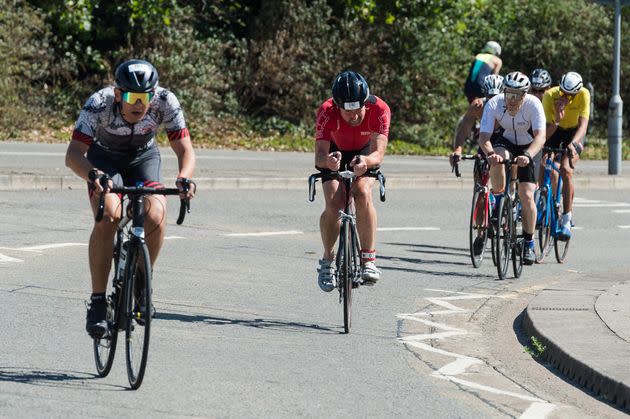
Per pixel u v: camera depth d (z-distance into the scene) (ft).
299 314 65.57
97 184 46.19
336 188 62.90
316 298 70.74
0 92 184.03
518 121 83.46
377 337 60.18
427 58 219.00
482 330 63.67
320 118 62.80
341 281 62.08
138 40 204.54
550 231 92.48
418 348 57.88
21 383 47.16
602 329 58.70
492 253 84.38
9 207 105.81
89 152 51.60
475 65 120.06
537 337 58.54
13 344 54.39
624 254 97.25
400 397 47.70
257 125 211.82
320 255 88.22
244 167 153.07
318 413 44.60
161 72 201.46
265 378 50.08
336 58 217.15
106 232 49.39
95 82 201.87
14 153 153.69
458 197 135.44
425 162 182.60
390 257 89.92
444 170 163.63
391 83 218.18
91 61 204.23
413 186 145.69
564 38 265.95
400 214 118.21
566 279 80.89
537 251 92.84
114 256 50.31
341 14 225.15
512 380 51.75
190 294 70.08
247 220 106.63
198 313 64.28
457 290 76.59
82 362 51.67
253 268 80.89
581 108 93.40
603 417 45.62
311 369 52.19
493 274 84.84
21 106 186.70
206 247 89.45
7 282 70.33
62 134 187.52
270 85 214.69
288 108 215.92
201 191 128.57
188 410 44.27
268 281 75.92
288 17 218.59
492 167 82.89
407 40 219.20
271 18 219.41
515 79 81.56
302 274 79.25
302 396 47.16
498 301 73.26
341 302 69.82
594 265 91.45
